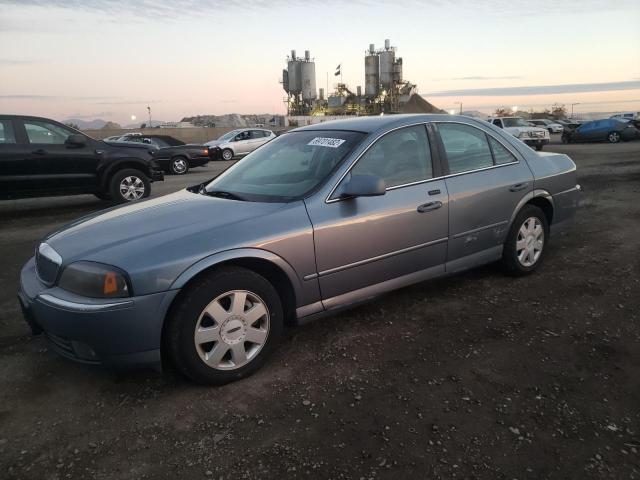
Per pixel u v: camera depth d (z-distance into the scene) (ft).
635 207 25.03
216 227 9.80
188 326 9.25
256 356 10.12
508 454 7.74
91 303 8.77
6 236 23.49
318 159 11.91
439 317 12.57
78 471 7.61
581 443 7.95
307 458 7.73
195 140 136.98
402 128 12.45
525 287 14.40
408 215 11.89
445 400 9.12
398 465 7.54
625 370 10.00
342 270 11.09
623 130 85.97
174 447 8.08
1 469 7.68
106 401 9.43
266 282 10.08
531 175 14.76
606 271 15.56
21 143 27.96
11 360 11.10
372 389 9.52
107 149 30.78
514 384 9.59
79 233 10.37
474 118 14.33
